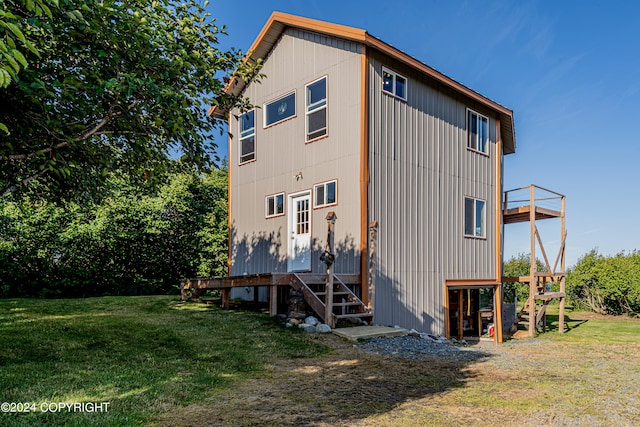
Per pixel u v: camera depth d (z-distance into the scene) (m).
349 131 9.91
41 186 7.20
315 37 11.01
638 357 7.41
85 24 4.85
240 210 13.38
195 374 5.30
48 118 4.79
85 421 3.72
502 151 15.30
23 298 12.90
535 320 14.96
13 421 3.65
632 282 18.23
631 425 3.99
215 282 10.64
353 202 9.70
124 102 5.61
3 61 3.18
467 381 5.39
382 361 6.27
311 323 8.32
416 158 10.93
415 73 11.12
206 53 6.41
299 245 11.18
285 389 4.85
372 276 9.28
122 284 15.91
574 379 5.62
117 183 14.70
